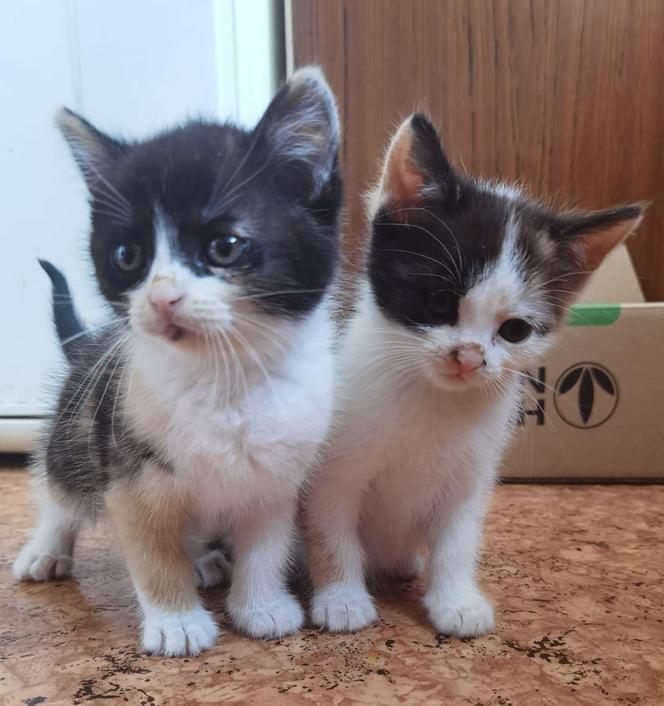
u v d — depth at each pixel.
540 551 0.26
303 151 0.19
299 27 0.39
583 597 0.22
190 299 0.16
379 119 0.39
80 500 0.23
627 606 0.21
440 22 0.39
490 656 0.18
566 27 0.38
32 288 0.39
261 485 0.19
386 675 0.17
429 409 0.20
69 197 0.38
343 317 0.22
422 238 0.21
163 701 0.16
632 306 0.34
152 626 0.19
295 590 0.23
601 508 0.31
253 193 0.18
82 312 0.34
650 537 0.28
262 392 0.18
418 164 0.21
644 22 0.38
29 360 0.40
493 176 0.40
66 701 0.16
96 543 0.28
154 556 0.19
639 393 0.34
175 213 0.17
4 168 0.37
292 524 0.21
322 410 0.20
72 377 0.24
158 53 0.36
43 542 0.25
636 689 0.17
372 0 0.39
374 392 0.20
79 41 0.36
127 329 0.18
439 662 0.18
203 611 0.20
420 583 0.24
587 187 0.40
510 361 0.21
